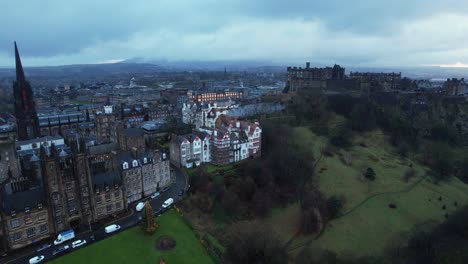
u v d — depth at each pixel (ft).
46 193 303.89
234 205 377.30
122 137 517.96
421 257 317.63
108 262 278.46
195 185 411.54
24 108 567.59
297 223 380.58
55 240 300.40
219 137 482.28
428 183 509.35
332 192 446.19
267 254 307.17
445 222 385.09
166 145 582.35
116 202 354.54
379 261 321.11
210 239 328.70
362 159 561.84
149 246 303.68
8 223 281.95
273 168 455.63
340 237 359.46
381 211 414.82
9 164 419.54
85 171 321.73
